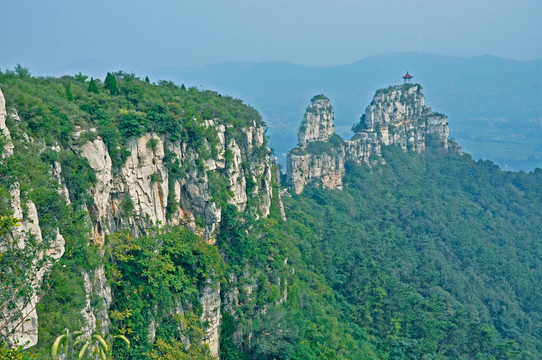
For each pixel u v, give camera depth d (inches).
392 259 5334.6
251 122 3531.0
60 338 935.0
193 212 2746.1
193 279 2568.9
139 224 2395.4
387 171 7539.4
